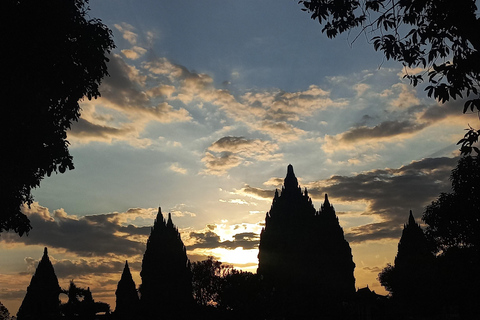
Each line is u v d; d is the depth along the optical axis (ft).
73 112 61.52
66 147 62.08
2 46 50.24
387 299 265.54
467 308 150.71
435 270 183.11
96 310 240.32
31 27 51.57
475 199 128.67
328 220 385.91
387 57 50.88
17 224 61.67
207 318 303.07
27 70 51.75
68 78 57.00
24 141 55.16
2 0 50.44
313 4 53.62
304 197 391.04
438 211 136.05
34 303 251.60
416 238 368.07
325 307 327.47
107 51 61.87
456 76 44.80
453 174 132.67
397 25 49.96
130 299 357.41
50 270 288.51
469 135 44.70
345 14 52.60
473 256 138.21
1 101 51.31
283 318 302.04
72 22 56.65
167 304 330.75
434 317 189.67
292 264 368.68
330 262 373.40
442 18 45.68
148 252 351.05
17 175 57.93
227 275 310.45
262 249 379.96
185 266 345.92
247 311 290.15
